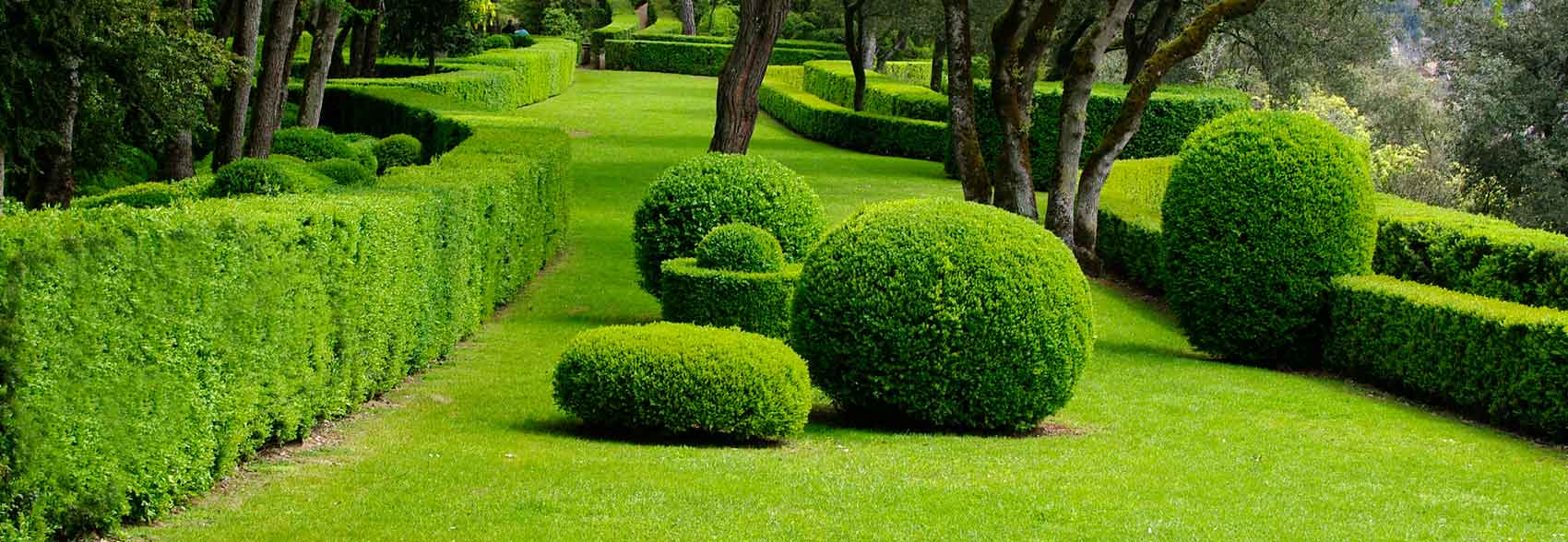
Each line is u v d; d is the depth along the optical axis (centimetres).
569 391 766
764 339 792
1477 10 2700
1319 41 2709
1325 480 724
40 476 459
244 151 1825
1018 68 1575
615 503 582
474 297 1142
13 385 443
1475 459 819
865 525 564
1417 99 3181
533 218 1420
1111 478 690
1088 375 1088
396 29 3359
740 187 1193
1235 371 1155
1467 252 1270
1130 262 1633
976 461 724
